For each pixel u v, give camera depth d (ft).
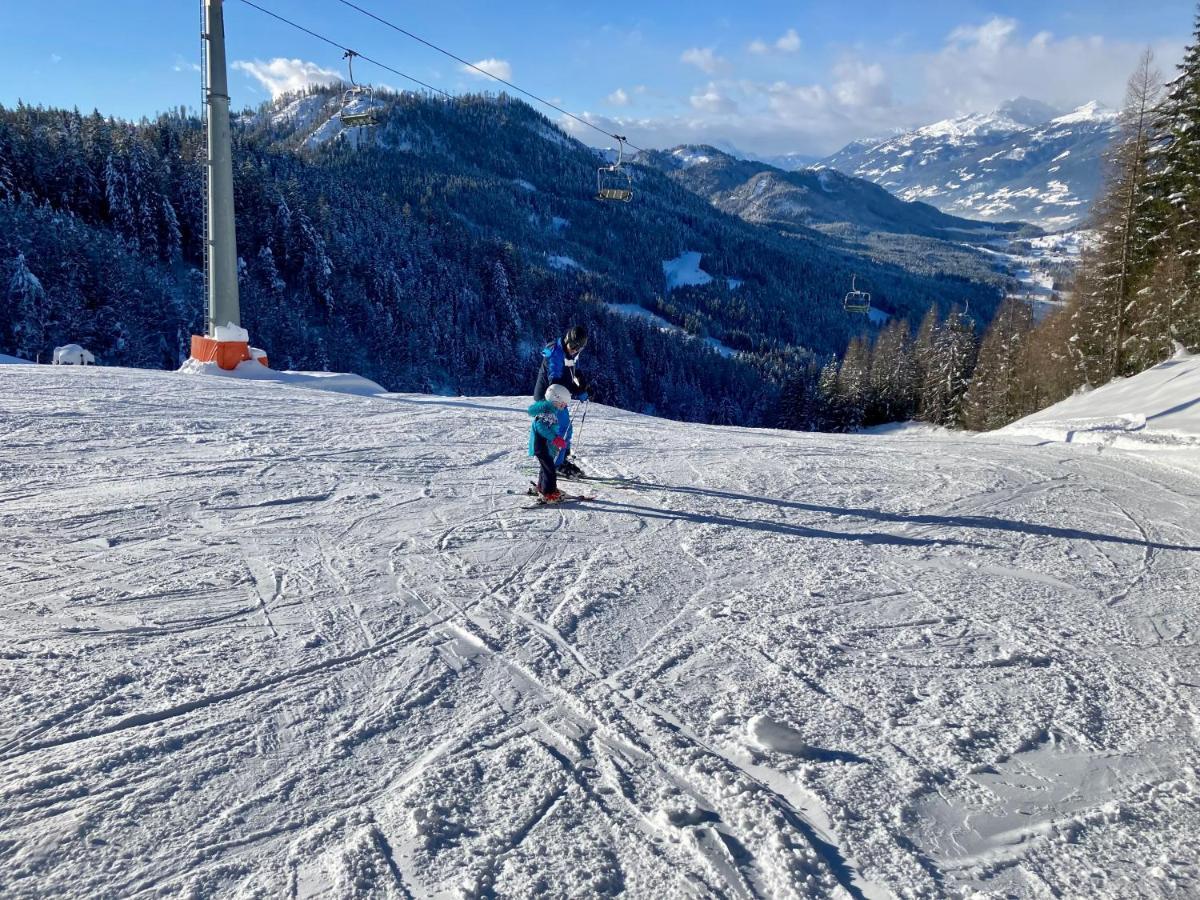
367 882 6.57
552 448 20.88
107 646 10.87
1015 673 11.35
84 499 18.66
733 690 10.46
